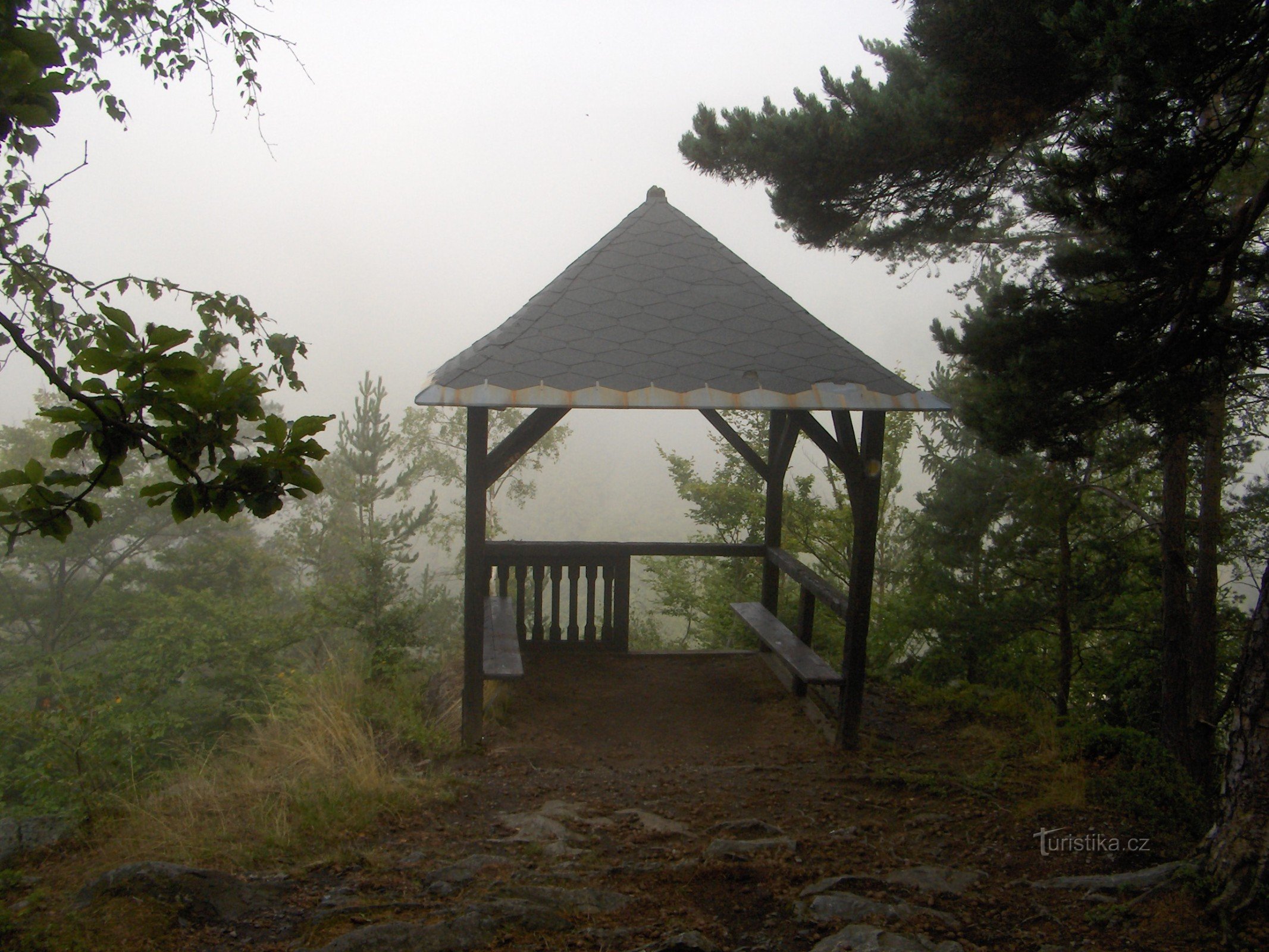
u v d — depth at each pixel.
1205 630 11.13
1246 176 7.39
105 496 24.08
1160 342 5.29
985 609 12.52
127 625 24.78
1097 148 4.50
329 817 3.97
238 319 4.84
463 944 2.77
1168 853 3.79
